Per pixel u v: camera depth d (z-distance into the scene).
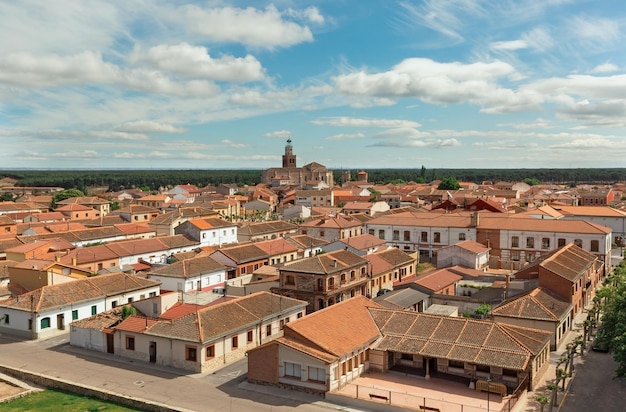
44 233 120.62
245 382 50.56
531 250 104.94
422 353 49.84
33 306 64.69
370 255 91.75
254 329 60.19
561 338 61.16
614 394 47.59
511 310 61.03
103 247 100.94
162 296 62.41
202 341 52.53
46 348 60.97
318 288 73.44
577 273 70.50
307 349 48.00
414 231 115.94
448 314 65.00
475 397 46.16
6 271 83.62
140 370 53.88
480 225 109.75
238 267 92.25
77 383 49.78
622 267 79.44
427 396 46.25
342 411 44.16
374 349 52.25
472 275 84.50
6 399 47.16
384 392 47.12
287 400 46.34
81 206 180.62
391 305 64.38
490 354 48.00
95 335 60.16
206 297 73.19
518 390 46.59
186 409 44.16
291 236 115.31
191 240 118.31
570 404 45.56
